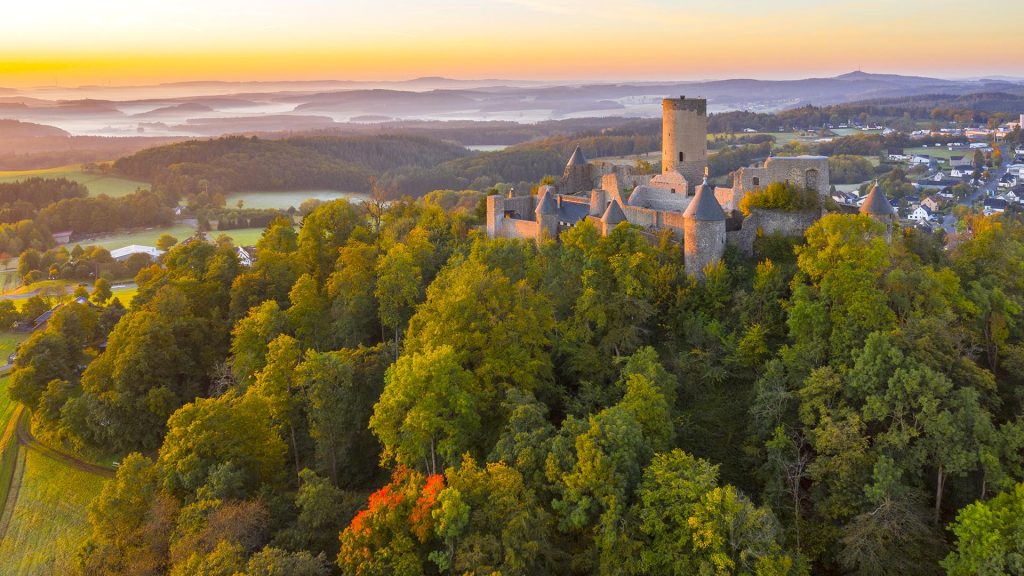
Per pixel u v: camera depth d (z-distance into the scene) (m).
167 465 45.97
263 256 80.75
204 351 74.19
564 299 58.78
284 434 57.72
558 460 39.22
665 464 37.81
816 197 66.69
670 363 53.97
